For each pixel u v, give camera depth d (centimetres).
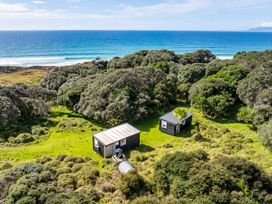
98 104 3372
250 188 1568
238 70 3875
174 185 1627
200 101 3331
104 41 18162
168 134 2984
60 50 12469
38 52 11638
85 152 2559
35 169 1883
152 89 3891
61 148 2617
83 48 13512
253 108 3130
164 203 1438
